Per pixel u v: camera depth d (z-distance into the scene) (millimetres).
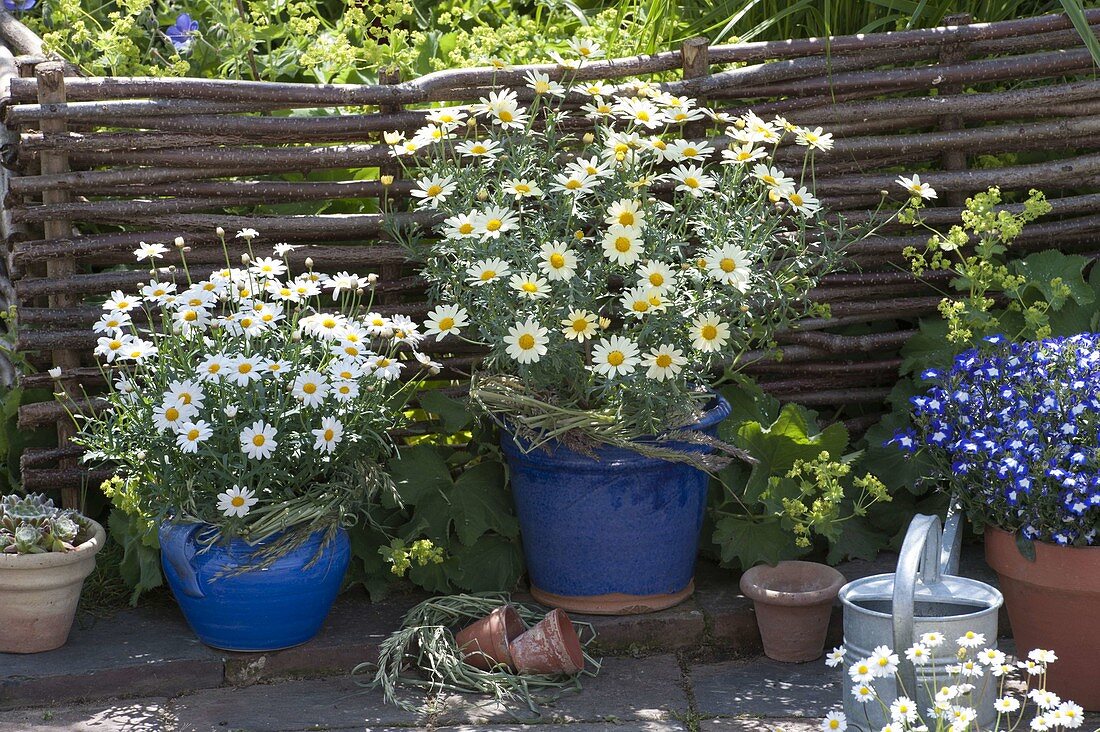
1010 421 2516
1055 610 2480
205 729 2508
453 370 3182
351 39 4035
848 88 3209
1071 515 2393
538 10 4016
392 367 2723
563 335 2650
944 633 2209
